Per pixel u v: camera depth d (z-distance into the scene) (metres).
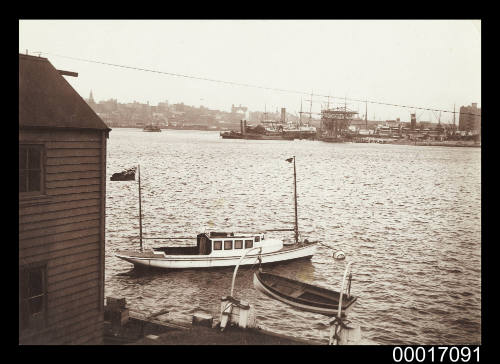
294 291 24.91
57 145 14.07
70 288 14.59
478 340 24.38
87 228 15.15
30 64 15.65
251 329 15.94
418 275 38.06
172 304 30.33
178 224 57.47
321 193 92.19
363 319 28.00
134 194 80.62
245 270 38.31
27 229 13.20
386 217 67.81
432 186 109.00
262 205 74.81
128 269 38.12
